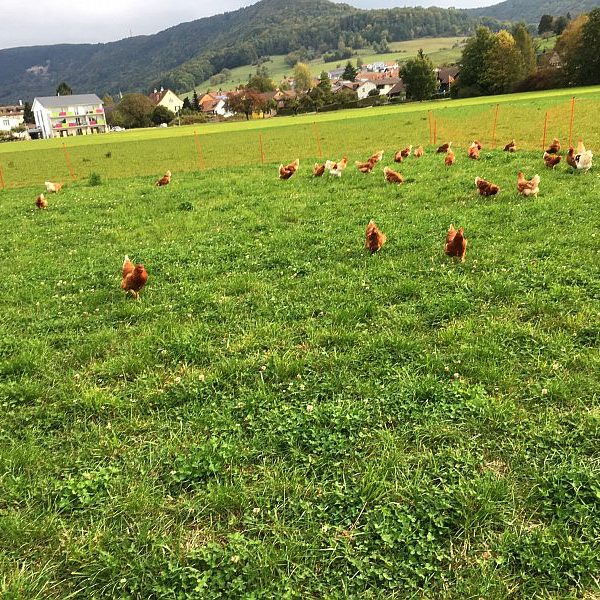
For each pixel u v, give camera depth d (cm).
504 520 410
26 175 3553
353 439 501
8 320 839
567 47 8888
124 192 2084
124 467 491
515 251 954
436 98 11238
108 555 392
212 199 1756
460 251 910
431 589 362
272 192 1756
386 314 754
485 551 387
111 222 1503
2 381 651
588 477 432
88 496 452
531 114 4306
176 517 436
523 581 363
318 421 526
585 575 363
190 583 373
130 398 596
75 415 574
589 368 579
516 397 548
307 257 1022
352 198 1539
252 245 1138
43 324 802
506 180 1581
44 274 1045
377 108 9581
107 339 742
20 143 9331
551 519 410
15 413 581
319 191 1697
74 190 2314
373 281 872
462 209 1287
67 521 434
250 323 759
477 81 9838
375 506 426
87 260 1120
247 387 600
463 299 762
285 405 559
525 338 652
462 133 3550
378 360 633
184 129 9106
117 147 5628
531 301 740
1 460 499
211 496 444
